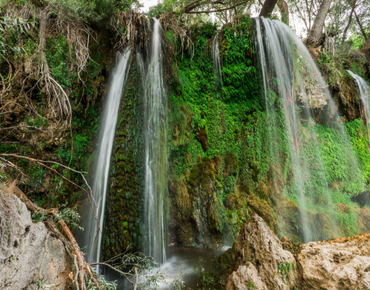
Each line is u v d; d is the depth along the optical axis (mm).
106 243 4477
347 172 8828
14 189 2156
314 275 2430
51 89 4910
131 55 6023
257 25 8047
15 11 4887
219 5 9781
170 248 5738
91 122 6039
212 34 8078
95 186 5473
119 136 5184
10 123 4555
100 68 6199
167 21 6961
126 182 4887
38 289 1752
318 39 10531
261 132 7984
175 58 7020
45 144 4781
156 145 5777
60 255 2207
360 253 2545
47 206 4609
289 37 8844
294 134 8461
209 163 6977
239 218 6555
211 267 4074
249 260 2797
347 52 11258
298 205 7387
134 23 6047
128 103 5469
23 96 4672
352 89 9836
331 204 7977
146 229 5004
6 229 1563
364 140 9680
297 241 6531
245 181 7371
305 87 8906
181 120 6715
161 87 6297
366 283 2172
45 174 4684
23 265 1695
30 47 4777
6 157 4359
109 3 5910
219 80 7832
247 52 7938
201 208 6285
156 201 5430
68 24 5566
